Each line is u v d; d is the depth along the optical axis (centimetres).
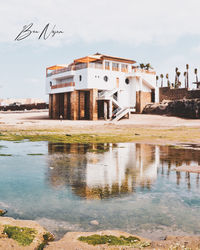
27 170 1048
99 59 5100
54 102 5888
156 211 600
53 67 5972
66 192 750
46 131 3041
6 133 2788
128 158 1341
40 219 553
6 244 415
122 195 721
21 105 9112
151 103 5694
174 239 447
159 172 1013
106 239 440
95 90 4978
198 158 1339
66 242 427
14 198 694
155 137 2430
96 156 1412
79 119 5300
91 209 612
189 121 4412
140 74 5559
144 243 425
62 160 1287
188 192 750
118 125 3959
